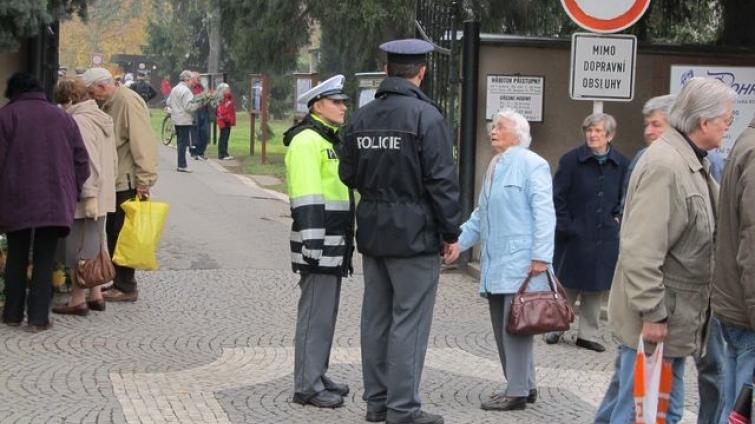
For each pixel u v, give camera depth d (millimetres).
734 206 5414
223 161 28312
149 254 10758
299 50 29672
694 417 7609
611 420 6109
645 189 5633
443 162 6859
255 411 7414
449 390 8180
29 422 6945
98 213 9992
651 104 7898
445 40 13516
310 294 7520
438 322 10562
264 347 9367
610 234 9602
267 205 19531
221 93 28484
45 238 9547
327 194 7434
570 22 17562
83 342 9289
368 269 7219
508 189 7590
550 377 8664
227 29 29172
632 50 10297
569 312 7457
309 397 7562
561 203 9742
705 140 5699
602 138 9680
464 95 12617
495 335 7922
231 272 12953
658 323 5629
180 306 10992
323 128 7449
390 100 6992
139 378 8164
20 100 9508
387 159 6918
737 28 13297
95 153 9969
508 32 24438
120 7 73875
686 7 14219
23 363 8500
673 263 5703
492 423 7324
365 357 7270
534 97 12562
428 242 6953
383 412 7246
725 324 5578
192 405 7488
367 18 25453
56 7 11164
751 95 12227
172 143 33656
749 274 5215
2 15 10008
